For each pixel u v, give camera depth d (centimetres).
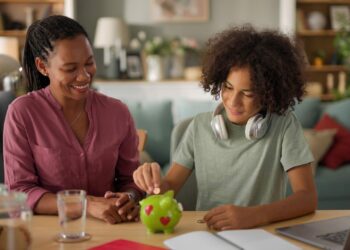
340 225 139
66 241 129
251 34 162
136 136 190
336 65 620
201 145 182
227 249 119
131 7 617
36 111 173
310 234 132
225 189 178
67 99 173
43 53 166
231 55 157
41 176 175
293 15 600
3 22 591
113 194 159
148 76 603
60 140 173
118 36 573
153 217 134
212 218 140
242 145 175
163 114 460
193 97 609
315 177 395
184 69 618
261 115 166
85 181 177
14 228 111
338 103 479
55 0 593
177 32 624
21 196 113
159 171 153
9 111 174
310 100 484
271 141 172
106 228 140
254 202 174
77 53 161
